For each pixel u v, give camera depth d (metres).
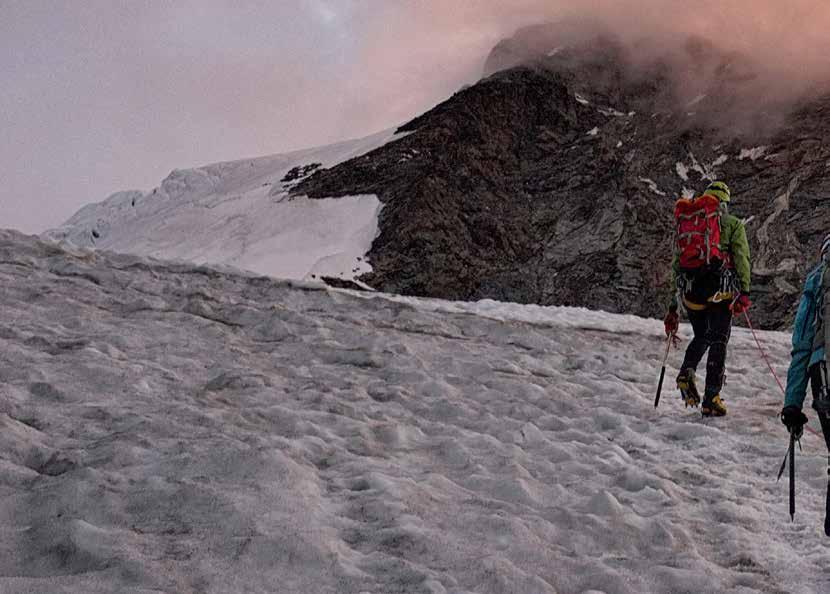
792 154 90.06
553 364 9.00
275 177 115.62
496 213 87.62
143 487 4.02
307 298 10.52
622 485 5.15
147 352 7.25
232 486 4.16
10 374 5.85
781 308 73.44
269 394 6.29
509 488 4.77
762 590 3.79
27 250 10.53
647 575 3.83
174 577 3.24
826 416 3.80
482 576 3.57
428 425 6.09
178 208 118.19
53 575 3.25
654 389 8.27
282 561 3.49
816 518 4.73
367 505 4.20
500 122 101.81
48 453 4.45
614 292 78.62
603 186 91.19
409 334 9.56
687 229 6.96
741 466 5.77
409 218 82.75
